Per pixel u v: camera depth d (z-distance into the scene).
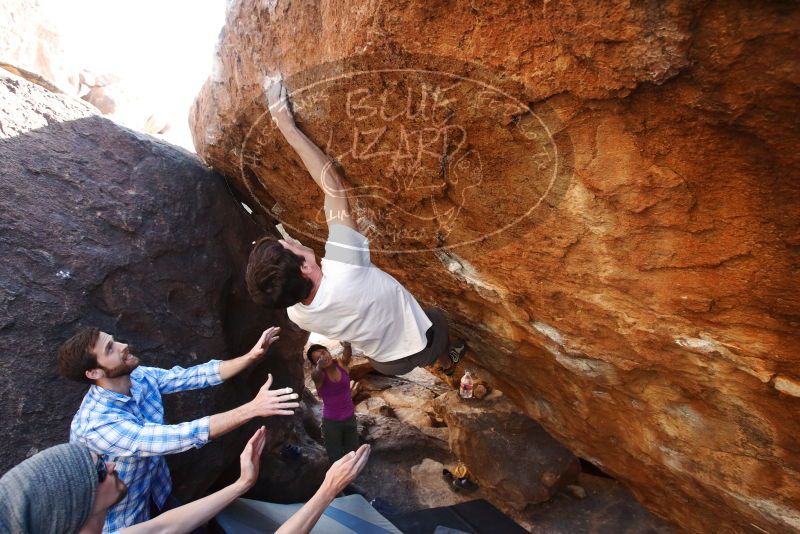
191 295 2.88
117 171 2.82
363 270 1.98
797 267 1.28
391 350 2.16
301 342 4.14
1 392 2.20
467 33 1.27
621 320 1.84
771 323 1.44
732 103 1.06
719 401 1.85
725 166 1.20
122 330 2.61
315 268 1.96
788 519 1.98
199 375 2.35
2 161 2.50
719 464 2.08
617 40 1.07
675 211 1.37
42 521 1.24
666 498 2.87
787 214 1.20
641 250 1.54
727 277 1.42
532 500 4.18
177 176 3.00
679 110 1.15
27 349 2.30
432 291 2.83
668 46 1.03
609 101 1.23
